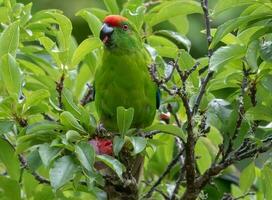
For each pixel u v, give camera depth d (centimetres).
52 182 664
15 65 707
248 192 852
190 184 760
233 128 751
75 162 681
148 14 888
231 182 1010
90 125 703
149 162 934
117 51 831
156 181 891
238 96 780
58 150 681
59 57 795
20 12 860
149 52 838
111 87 835
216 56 712
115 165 669
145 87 838
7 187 757
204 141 923
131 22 845
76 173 695
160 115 876
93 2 1331
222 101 746
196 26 1290
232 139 745
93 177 672
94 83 858
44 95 706
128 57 831
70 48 809
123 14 875
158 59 794
